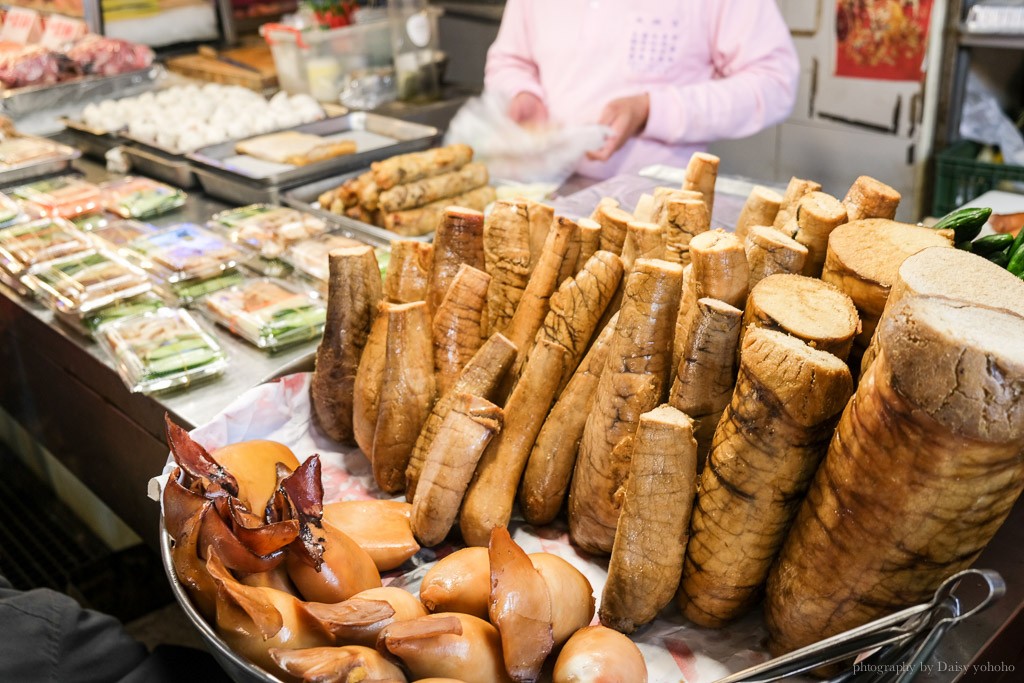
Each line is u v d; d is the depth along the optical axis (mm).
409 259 1207
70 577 2012
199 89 3209
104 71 3295
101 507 2025
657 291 898
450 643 790
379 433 1077
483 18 4547
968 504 686
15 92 3008
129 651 1236
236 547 813
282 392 1207
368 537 985
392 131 2699
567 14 2744
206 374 1449
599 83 2750
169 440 897
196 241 1936
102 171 2734
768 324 828
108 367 1512
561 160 2463
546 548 1020
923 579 733
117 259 1845
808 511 796
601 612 896
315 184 2334
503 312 1149
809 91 3539
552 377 1001
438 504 979
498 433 1001
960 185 3016
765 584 864
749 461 804
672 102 2537
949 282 735
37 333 1764
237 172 2289
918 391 653
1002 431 630
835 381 763
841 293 866
